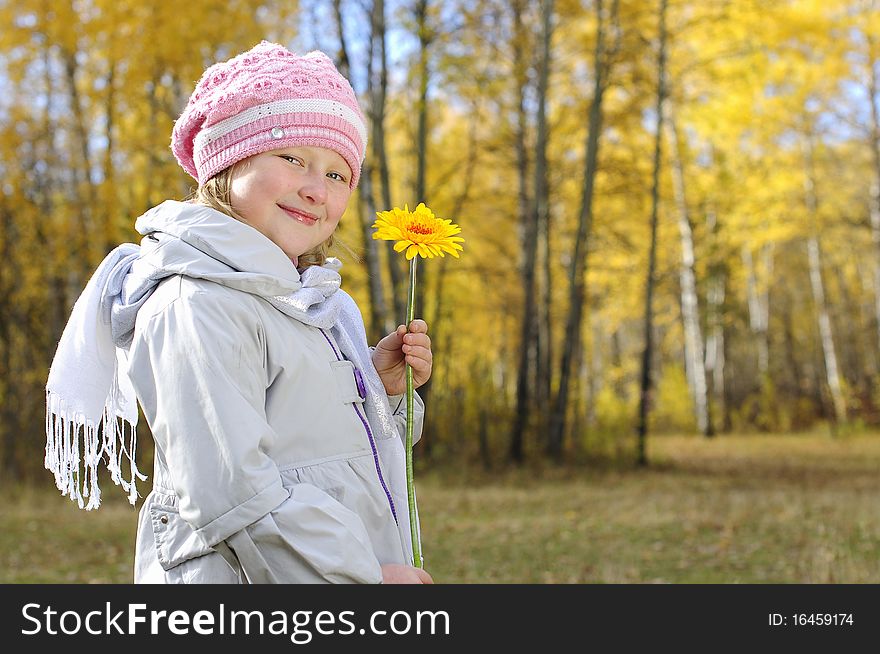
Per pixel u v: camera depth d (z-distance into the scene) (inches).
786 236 814.5
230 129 58.0
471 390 560.1
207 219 54.7
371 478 57.5
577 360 589.3
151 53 430.9
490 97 514.0
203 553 52.7
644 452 569.3
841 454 685.3
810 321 1245.1
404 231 60.2
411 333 62.9
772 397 978.1
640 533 295.6
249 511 48.1
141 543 56.2
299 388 54.7
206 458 48.8
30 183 466.6
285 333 54.7
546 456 549.6
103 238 458.0
